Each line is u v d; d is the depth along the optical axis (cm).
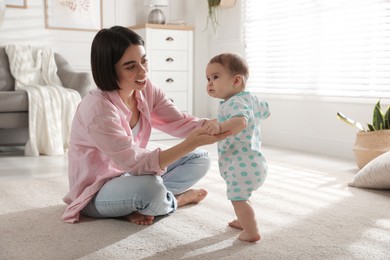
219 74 166
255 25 466
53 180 269
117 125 170
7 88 422
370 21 353
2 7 423
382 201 224
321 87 396
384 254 153
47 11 470
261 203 218
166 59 480
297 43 417
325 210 207
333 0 382
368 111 355
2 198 226
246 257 149
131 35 172
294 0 420
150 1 488
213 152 385
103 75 172
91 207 186
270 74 452
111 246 158
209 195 232
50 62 437
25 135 423
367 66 359
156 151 166
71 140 190
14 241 163
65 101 379
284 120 434
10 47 427
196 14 521
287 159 360
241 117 154
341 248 158
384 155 246
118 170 191
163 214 188
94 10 496
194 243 161
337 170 315
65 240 164
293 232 175
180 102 493
